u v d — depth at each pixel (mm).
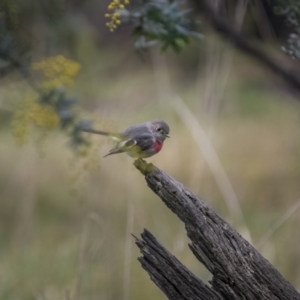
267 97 18453
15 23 7480
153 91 17625
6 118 15859
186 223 4930
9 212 12492
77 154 7840
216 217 4914
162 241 10016
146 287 9734
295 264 9359
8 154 15117
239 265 4828
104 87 18062
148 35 6738
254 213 12438
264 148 15336
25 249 10594
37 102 7418
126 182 11922
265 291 4816
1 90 8750
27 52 7512
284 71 8672
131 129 6457
